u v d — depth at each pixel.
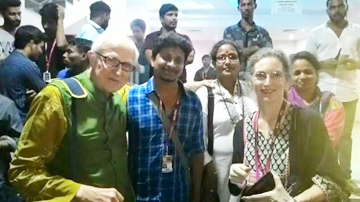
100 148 1.74
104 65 1.70
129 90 2.00
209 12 3.66
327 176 1.77
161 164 1.93
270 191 1.69
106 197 1.63
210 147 2.29
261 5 3.62
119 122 1.85
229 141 2.27
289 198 1.67
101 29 3.58
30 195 1.64
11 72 3.01
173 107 2.00
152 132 1.93
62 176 1.71
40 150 1.62
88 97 1.73
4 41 3.47
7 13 3.46
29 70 3.02
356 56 3.42
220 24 3.64
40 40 3.19
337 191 1.75
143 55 3.13
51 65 3.51
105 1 3.80
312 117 1.81
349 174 2.61
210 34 3.65
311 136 1.78
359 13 3.48
